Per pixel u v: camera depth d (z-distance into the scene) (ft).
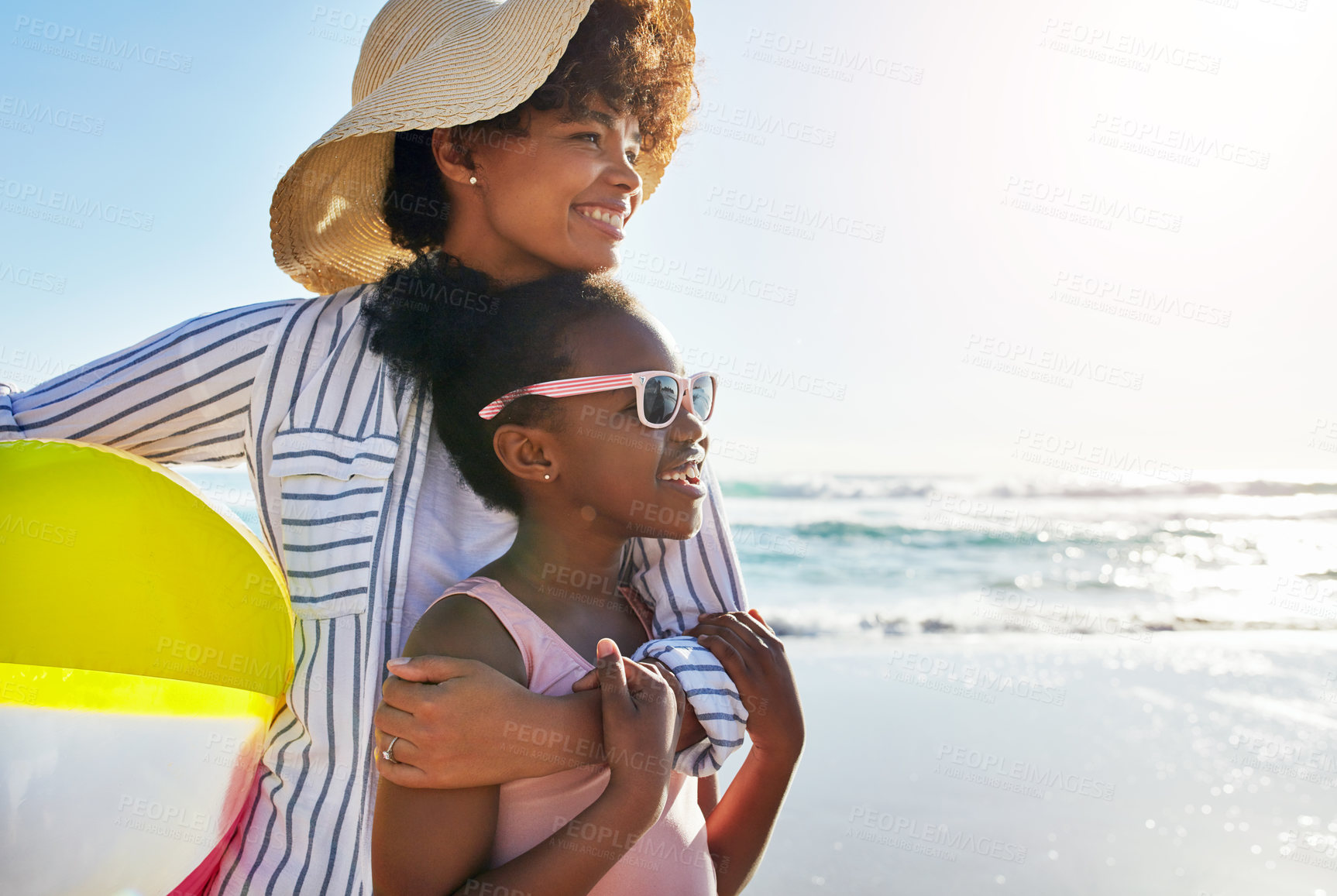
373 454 5.12
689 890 4.55
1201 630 27.40
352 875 4.80
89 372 5.52
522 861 3.95
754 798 5.20
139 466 4.72
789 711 5.10
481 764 3.89
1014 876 11.18
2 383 5.65
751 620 5.30
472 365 4.84
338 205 6.10
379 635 4.94
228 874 4.80
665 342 4.78
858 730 16.05
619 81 5.53
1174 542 42.68
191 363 5.39
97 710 4.04
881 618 28.17
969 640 25.27
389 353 5.18
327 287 6.56
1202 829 12.66
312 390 5.23
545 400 4.55
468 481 5.04
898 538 40.06
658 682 4.25
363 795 4.83
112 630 4.11
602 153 5.53
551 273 5.63
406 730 3.85
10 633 3.90
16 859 3.84
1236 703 18.78
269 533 5.29
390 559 5.05
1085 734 16.39
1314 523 47.52
